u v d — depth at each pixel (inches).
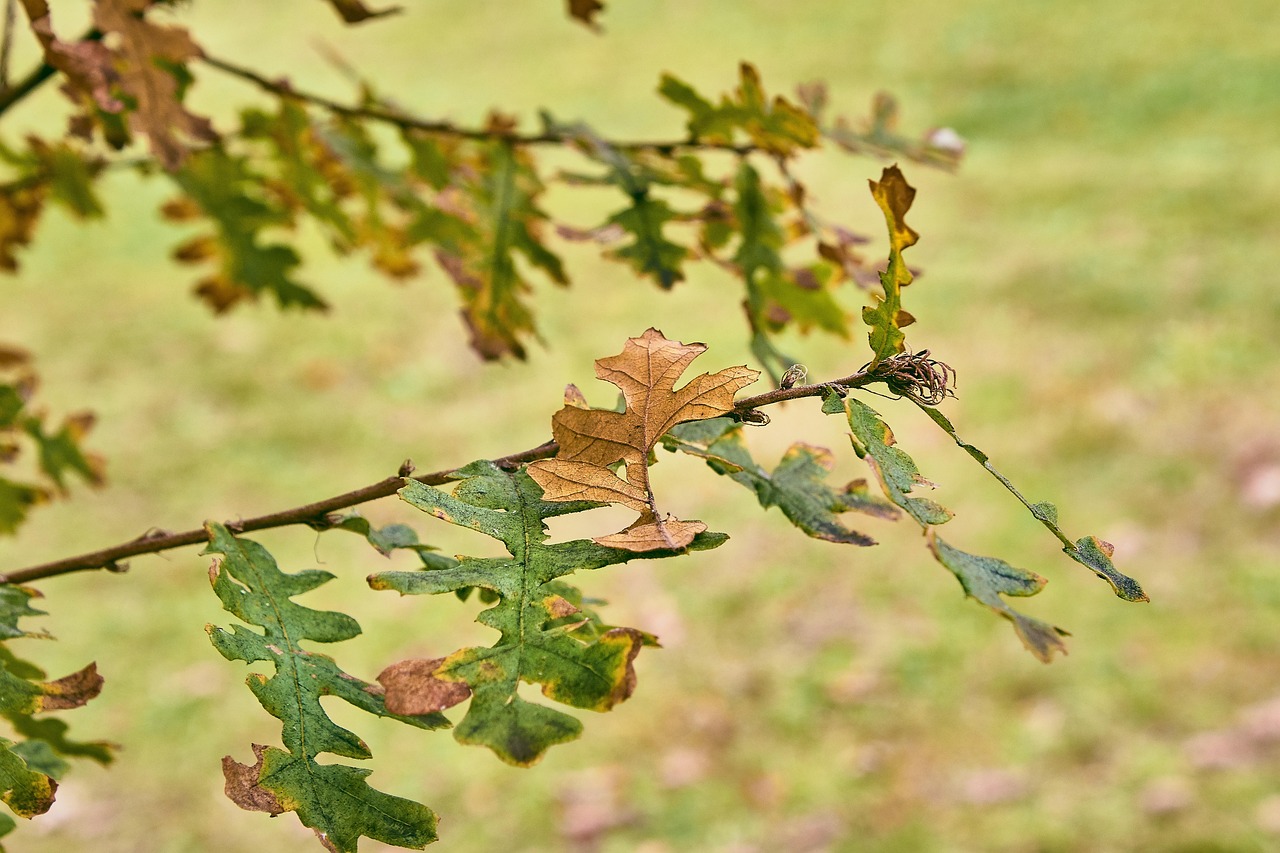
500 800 172.7
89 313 328.8
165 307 330.0
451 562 39.9
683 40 509.4
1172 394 240.2
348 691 32.6
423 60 518.9
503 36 537.6
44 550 229.1
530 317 71.9
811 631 197.6
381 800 30.4
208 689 194.9
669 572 215.0
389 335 309.3
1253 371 243.6
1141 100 388.5
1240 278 276.7
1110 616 190.1
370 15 56.4
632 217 63.2
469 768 178.9
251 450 262.5
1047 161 361.4
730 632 199.6
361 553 223.0
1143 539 204.4
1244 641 181.0
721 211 64.0
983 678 183.3
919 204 345.1
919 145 68.2
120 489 248.7
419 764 179.9
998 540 207.6
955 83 430.6
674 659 194.7
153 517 239.9
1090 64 421.7
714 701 186.1
